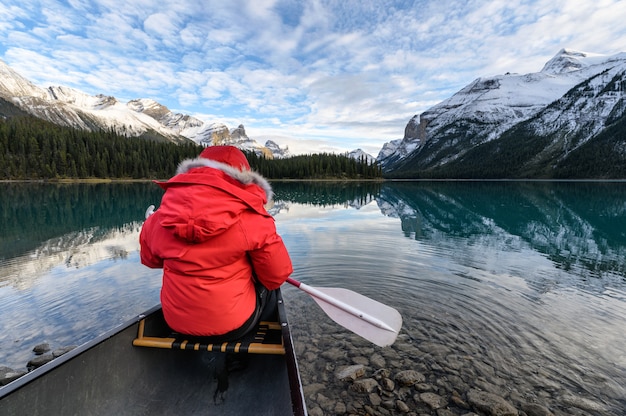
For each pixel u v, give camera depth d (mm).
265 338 2838
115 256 9117
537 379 3857
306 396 3631
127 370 2672
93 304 5840
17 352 4398
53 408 2162
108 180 81500
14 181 70750
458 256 9266
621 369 4027
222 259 2311
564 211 21672
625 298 6191
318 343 4652
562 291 6566
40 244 10773
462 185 73625
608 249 10438
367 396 3629
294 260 8656
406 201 29844
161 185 2447
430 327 5074
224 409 2766
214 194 2223
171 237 2318
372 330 3561
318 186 66875
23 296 6168
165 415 2684
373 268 7980
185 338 2729
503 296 6277
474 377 3904
